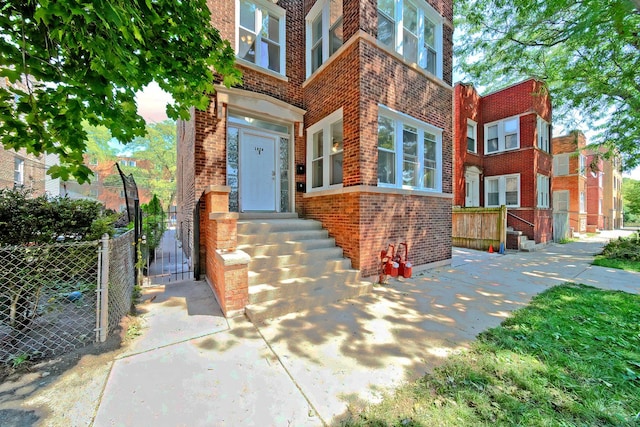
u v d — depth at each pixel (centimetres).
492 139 1339
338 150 620
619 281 597
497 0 975
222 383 235
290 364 264
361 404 210
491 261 840
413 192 633
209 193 471
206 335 322
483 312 404
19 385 225
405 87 630
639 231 1171
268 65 689
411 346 300
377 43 558
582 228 1883
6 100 222
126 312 378
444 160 745
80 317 334
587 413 201
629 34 782
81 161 243
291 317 379
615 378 241
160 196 3259
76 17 191
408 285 552
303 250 539
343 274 498
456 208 1183
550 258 902
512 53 1143
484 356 278
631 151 1176
